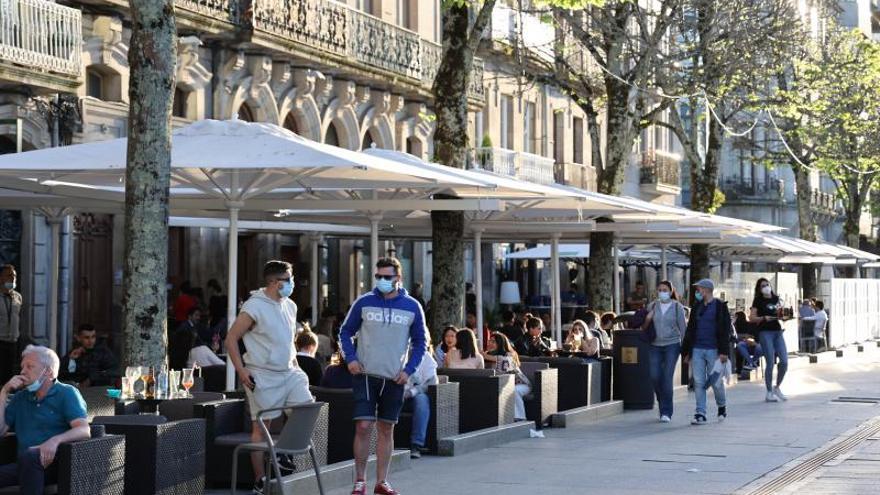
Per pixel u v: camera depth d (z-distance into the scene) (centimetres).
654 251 4672
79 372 2162
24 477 1100
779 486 1497
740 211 7638
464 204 2005
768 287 2697
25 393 1141
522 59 3475
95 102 2744
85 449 1108
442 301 2355
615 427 2158
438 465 1667
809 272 5497
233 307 1719
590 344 2458
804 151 5544
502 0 2847
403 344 1385
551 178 4953
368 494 1440
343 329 1389
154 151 1448
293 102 3441
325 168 1706
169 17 1457
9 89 2502
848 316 4975
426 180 1764
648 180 6041
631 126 3331
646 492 1461
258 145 1641
